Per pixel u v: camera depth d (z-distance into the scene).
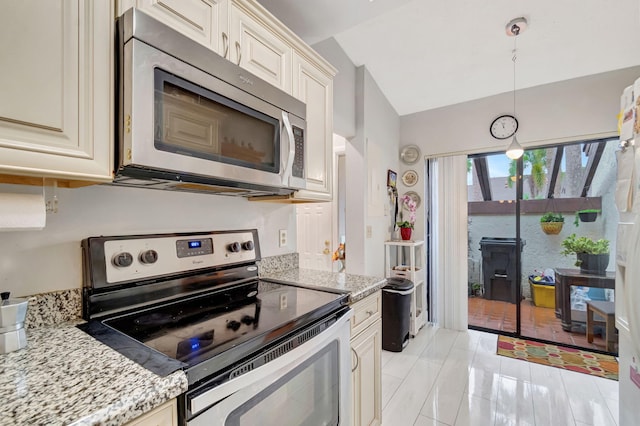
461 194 3.39
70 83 0.71
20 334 0.74
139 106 0.77
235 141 1.07
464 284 3.35
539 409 1.95
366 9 1.63
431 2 1.95
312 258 3.57
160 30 0.82
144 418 0.57
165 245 1.18
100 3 0.77
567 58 2.53
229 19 1.09
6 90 0.62
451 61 2.62
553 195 3.09
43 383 0.58
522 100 3.09
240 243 1.48
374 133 2.98
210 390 0.68
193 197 1.35
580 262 2.95
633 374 1.36
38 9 0.67
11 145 0.63
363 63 2.69
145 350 0.74
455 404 2.00
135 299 1.07
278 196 1.54
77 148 0.72
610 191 2.82
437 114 3.55
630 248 1.26
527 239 3.21
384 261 3.26
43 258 0.91
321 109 1.65
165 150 0.83
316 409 1.08
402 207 3.70
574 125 2.85
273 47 1.30
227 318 1.00
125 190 1.12
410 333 3.13
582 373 2.39
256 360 0.82
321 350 1.10
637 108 1.29
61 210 0.95
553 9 1.98
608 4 1.92
